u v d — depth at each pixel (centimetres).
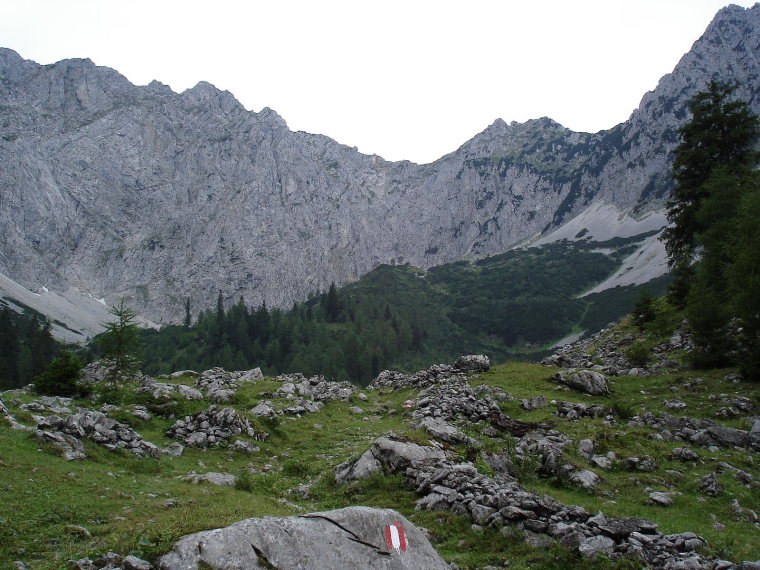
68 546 1190
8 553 1124
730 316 3538
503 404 3384
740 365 3253
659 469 2103
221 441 2866
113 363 3828
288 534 997
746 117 5062
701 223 4731
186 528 1166
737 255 3462
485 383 4278
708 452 2225
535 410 3241
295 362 14650
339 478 2133
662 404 2998
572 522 1494
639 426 2672
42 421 2253
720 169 4606
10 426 2144
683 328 4656
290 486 2211
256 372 5331
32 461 1812
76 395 3441
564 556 1348
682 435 2455
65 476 1725
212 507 1582
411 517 1694
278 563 950
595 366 4525
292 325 18012
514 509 1544
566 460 2141
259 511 1580
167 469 2273
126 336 3853
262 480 2180
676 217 5484
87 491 1617
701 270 4162
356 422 3659
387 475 2058
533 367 4828
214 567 942
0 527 1234
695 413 2781
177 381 4753
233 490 1995
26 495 1470
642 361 4191
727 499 1783
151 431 2969
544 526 1478
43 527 1288
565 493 1917
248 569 937
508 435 2691
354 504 1872
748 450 2248
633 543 1344
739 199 4138
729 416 2670
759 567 1142
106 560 1058
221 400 3634
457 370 4888
